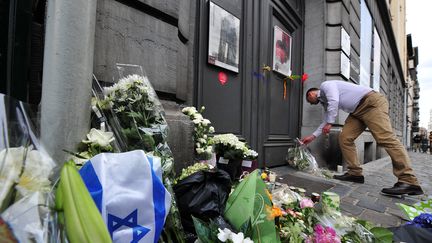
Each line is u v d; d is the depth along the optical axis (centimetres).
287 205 140
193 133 183
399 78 1495
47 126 105
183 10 203
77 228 53
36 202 56
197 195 111
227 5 290
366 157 648
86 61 112
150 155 94
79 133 108
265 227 101
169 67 176
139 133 109
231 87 298
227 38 287
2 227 49
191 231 108
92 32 117
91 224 54
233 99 301
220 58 278
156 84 166
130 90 115
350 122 332
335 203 144
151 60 163
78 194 56
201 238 93
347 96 317
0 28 117
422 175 455
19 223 51
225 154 190
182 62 198
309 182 300
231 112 298
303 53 459
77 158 94
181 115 175
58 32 106
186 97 208
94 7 119
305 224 130
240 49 312
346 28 463
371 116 296
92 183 75
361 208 216
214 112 275
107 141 102
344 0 454
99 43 136
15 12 120
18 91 121
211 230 96
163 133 117
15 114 69
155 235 77
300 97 449
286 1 391
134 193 76
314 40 450
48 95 106
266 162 353
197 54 254
